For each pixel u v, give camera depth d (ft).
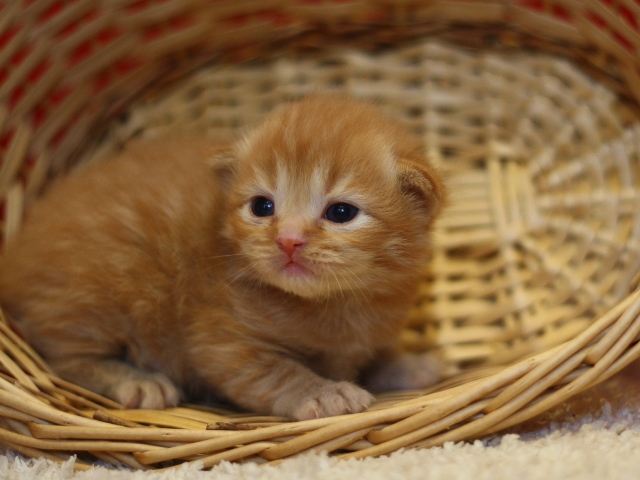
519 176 1.00
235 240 0.72
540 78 0.98
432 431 0.62
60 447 0.64
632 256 0.89
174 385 0.79
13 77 0.87
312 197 0.68
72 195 0.81
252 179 0.71
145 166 0.82
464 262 0.97
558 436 0.64
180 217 0.78
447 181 0.85
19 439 0.64
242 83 1.00
